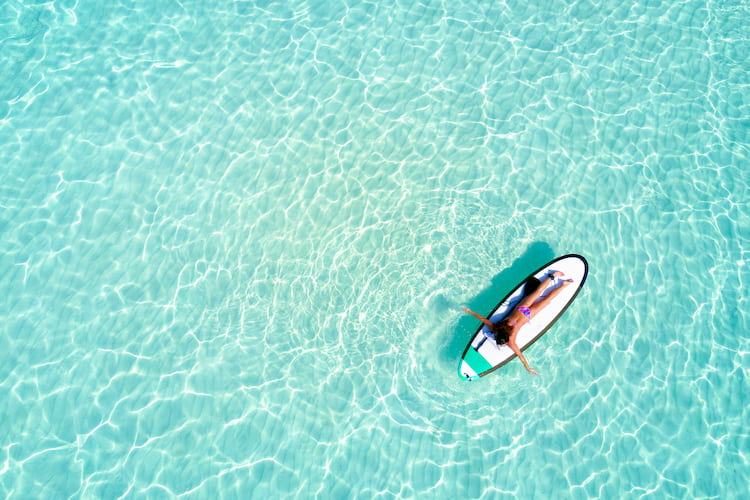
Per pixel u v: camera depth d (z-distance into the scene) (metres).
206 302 7.46
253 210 7.85
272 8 8.90
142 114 8.27
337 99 8.37
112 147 8.09
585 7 8.96
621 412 7.10
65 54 8.55
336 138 8.17
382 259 7.67
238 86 8.42
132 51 8.59
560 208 7.89
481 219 7.84
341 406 7.08
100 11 8.80
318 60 8.58
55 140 8.11
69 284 7.48
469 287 7.60
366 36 8.73
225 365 7.21
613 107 8.40
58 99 8.30
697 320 7.44
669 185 8.02
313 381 7.18
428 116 8.30
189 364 7.20
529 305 7.24
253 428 6.96
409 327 7.43
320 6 8.91
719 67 8.65
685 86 8.53
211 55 8.59
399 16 8.84
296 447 6.90
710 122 8.34
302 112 8.29
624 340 7.38
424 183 7.98
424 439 6.97
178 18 8.80
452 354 7.36
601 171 8.07
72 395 7.02
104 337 7.28
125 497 6.65
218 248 7.69
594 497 6.75
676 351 7.32
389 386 7.19
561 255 7.71
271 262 7.64
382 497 6.71
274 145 8.14
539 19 8.87
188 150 8.10
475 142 8.17
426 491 6.74
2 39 8.59
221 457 6.83
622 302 7.51
